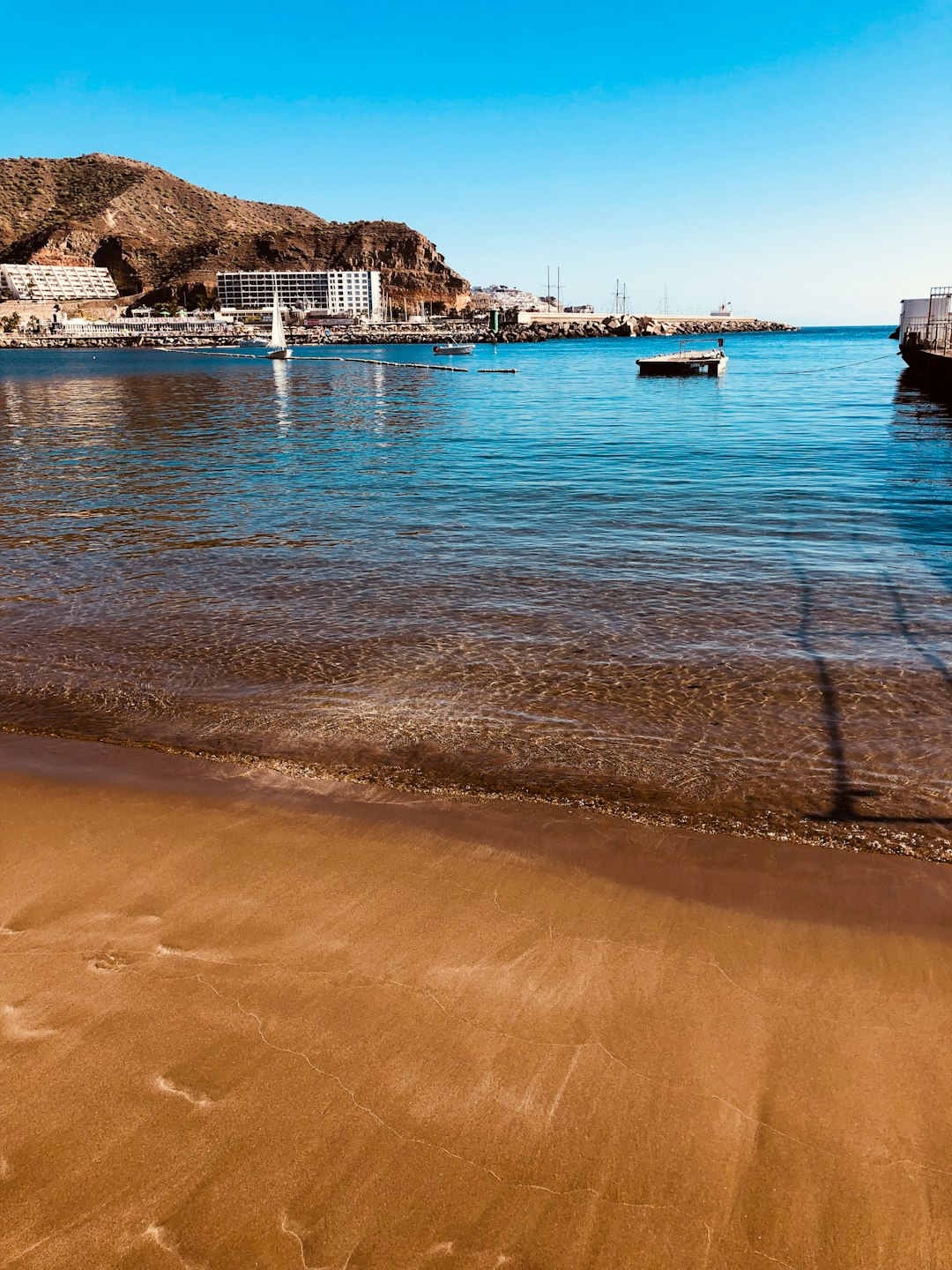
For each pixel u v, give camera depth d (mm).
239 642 7801
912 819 4645
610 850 4297
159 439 25438
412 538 12117
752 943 3521
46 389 51969
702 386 49344
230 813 4656
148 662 7277
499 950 3455
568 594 9211
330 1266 2207
